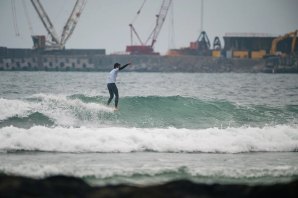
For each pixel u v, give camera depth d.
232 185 30.39
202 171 42.22
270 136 59.84
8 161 44.62
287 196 28.84
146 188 28.92
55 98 75.56
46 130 54.72
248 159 50.22
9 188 26.97
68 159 46.69
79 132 54.88
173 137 56.88
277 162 48.75
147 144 54.22
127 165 44.62
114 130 56.50
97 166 43.25
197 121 73.69
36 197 26.48
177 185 29.47
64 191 27.88
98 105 75.00
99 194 27.84
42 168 40.06
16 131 53.59
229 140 56.97
